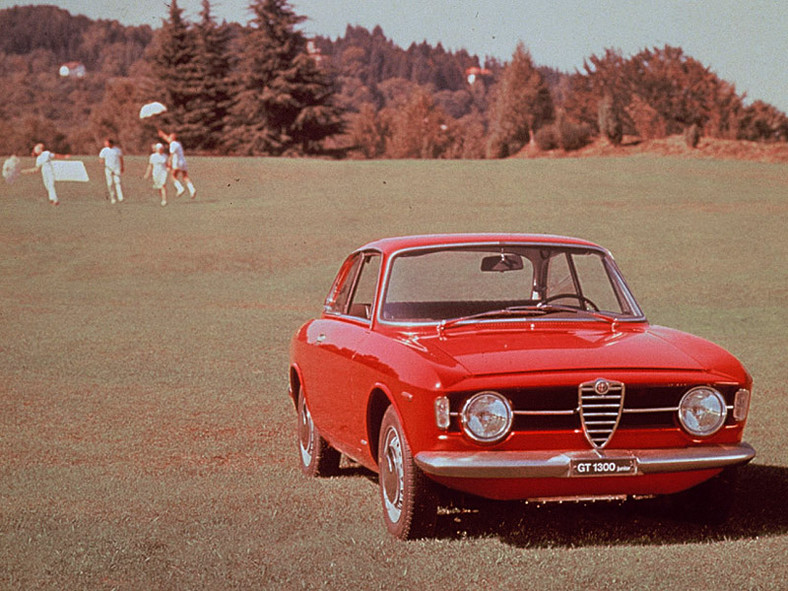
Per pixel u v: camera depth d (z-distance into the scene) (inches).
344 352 265.1
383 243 280.8
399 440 229.1
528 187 1702.8
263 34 4318.4
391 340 245.6
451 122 6796.3
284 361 552.1
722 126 3346.5
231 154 4360.2
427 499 222.7
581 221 1272.1
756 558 207.6
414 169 2043.6
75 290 886.4
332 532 237.5
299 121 4266.7
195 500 272.2
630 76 3764.8
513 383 214.4
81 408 420.8
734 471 232.4
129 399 442.3
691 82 3511.3
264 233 1216.8
